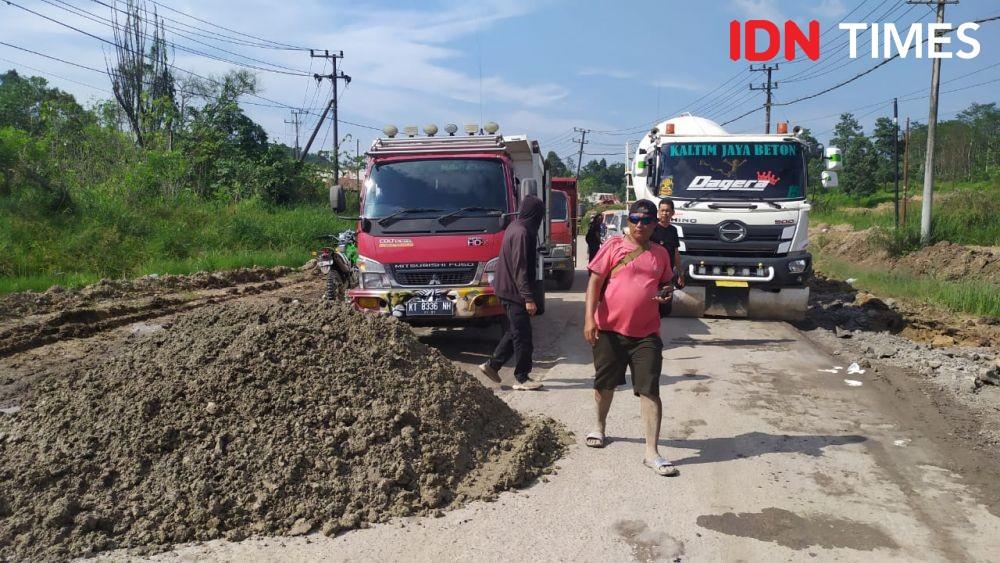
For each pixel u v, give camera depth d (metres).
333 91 42.41
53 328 9.31
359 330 5.87
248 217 23.86
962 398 6.81
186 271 16.47
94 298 12.01
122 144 28.28
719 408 6.43
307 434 4.69
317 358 5.41
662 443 5.51
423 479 4.58
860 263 22.02
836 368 8.01
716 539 3.96
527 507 4.38
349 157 43.81
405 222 8.63
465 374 5.91
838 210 47.78
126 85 33.75
